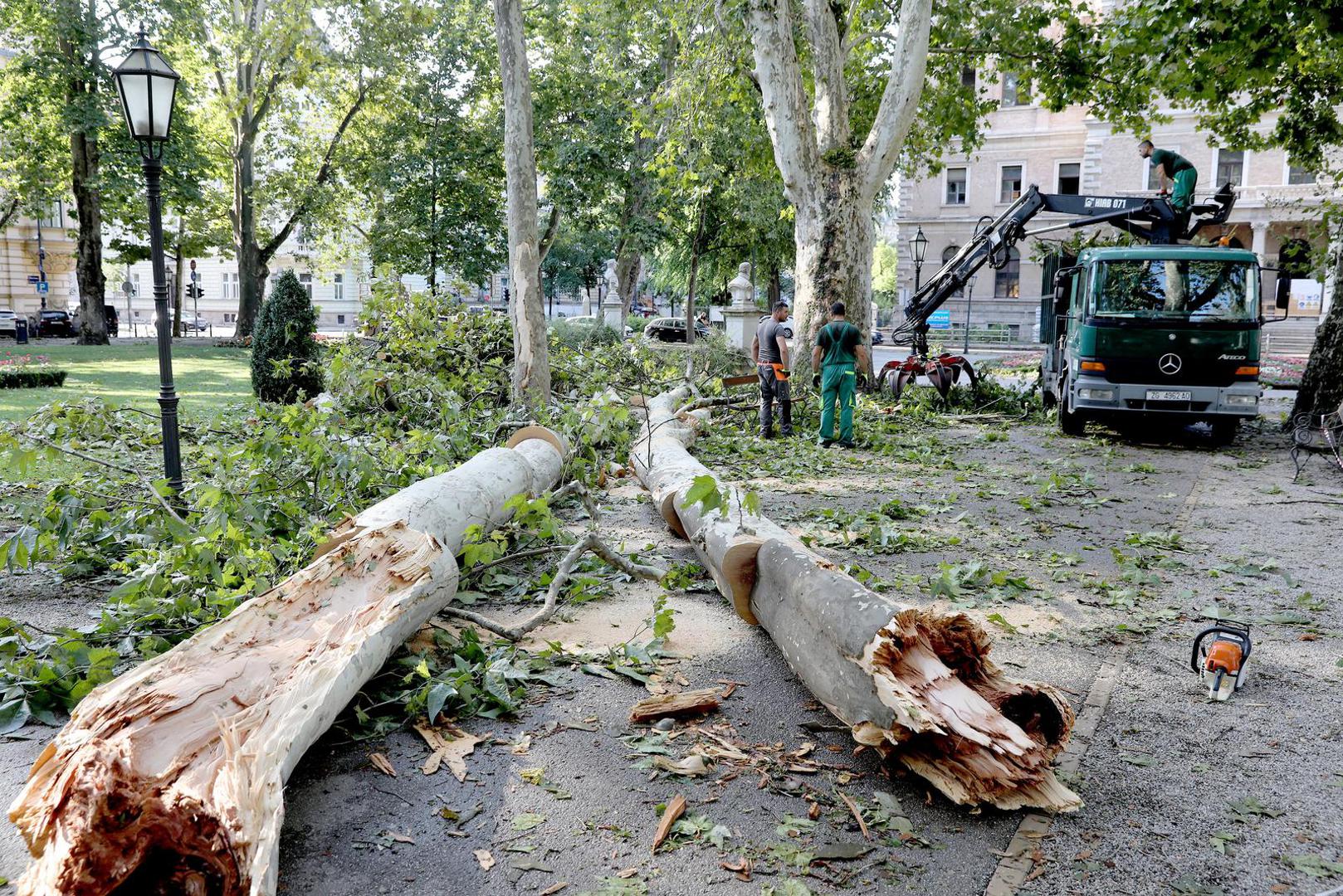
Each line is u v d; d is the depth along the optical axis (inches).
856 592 152.3
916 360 721.0
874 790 134.9
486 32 1314.0
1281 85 679.7
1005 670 180.7
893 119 650.2
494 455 275.4
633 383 643.5
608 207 1376.7
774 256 1467.8
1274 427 603.8
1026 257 1833.2
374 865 115.3
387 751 145.9
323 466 263.0
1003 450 500.1
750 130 896.9
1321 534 298.7
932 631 140.7
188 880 100.4
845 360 494.3
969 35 818.2
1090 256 532.4
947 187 1882.4
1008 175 1840.6
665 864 115.8
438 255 1371.8
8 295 1872.5
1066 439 548.7
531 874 113.9
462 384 481.7
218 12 1185.4
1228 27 585.6
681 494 265.6
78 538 241.0
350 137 1462.8
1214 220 612.1
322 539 192.9
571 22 1266.0
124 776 100.8
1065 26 775.1
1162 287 513.3
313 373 596.1
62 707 159.5
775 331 520.4
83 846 95.2
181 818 99.1
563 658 184.4
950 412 687.1
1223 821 125.8
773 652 189.6
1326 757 144.5
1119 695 168.9
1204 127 751.1
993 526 309.3
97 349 1219.9
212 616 189.5
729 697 167.5
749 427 568.1
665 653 188.2
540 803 130.6
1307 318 1631.4
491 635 196.4
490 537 239.0
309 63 882.1
